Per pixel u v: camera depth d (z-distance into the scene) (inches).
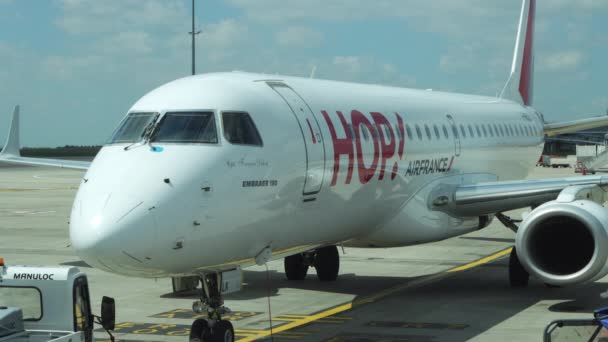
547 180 978.1
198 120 654.5
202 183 612.7
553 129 1533.0
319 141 756.6
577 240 839.7
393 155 893.2
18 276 565.0
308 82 848.3
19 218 1987.0
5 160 1467.8
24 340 542.9
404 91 1061.8
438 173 1012.5
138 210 577.0
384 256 1295.5
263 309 866.1
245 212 649.6
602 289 960.3
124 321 810.8
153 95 693.9
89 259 575.8
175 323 800.9
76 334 537.6
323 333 745.0
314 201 749.9
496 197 964.0
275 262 1223.5
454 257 1282.0
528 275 982.4
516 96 1563.7
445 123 1061.8
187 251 598.9
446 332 739.4
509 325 764.6
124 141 647.1
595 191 909.8
